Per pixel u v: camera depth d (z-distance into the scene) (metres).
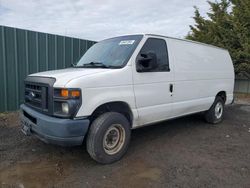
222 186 3.14
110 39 4.79
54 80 3.41
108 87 3.61
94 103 3.44
